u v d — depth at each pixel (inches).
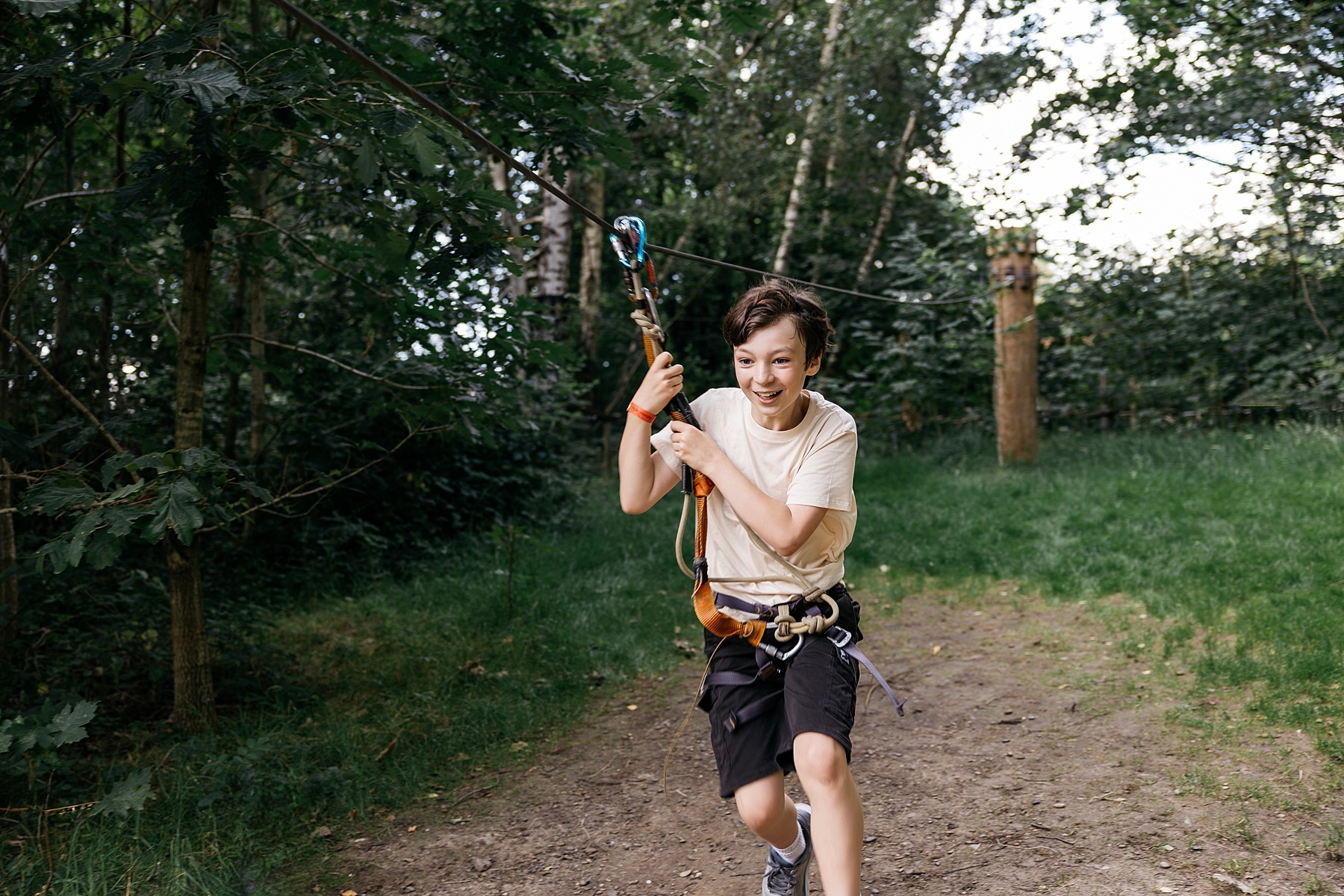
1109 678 185.8
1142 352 481.7
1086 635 213.3
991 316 450.3
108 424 159.5
